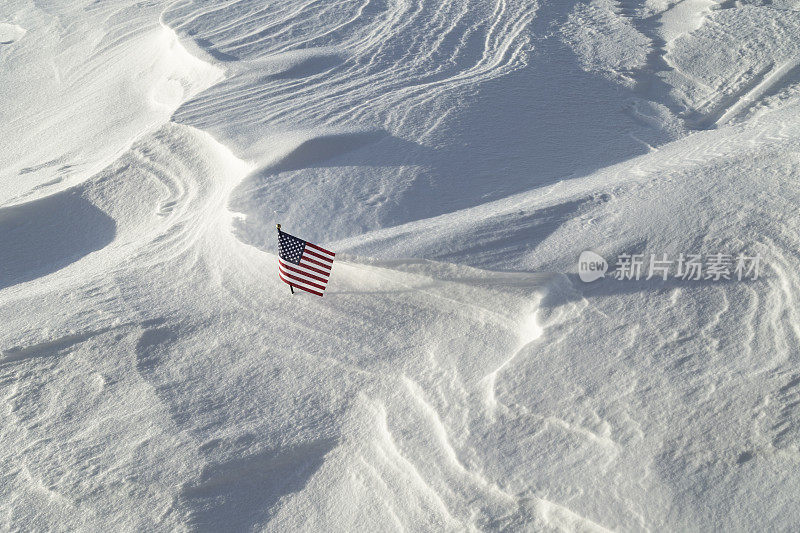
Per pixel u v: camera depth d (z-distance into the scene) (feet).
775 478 16.24
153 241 33.35
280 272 26.99
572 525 16.62
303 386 23.22
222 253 30.60
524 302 24.34
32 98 65.00
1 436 22.98
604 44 52.16
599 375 20.03
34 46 77.25
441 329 24.52
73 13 83.46
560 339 21.71
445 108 41.37
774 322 20.31
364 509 19.02
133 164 40.57
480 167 35.73
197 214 34.96
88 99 59.26
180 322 26.84
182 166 40.01
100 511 20.10
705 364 19.53
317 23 59.16
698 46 51.03
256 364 24.43
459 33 55.11
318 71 49.78
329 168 35.70
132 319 27.09
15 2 93.56
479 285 25.22
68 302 28.94
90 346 26.11
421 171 34.83
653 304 22.21
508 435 19.10
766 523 15.37
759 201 25.44
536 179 34.91
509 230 27.20
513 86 44.86
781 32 51.31
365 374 23.22
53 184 42.42
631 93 45.52
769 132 34.45
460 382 21.63
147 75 58.59
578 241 25.84
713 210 25.52
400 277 26.50
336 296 27.04
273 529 19.25
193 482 20.33
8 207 37.19
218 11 64.13
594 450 17.93
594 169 36.09
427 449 19.61
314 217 31.55
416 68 48.91
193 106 45.01
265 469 20.80
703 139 37.70
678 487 16.48
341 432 21.35
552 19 57.16
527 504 17.35
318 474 20.47
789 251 22.74
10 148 54.95
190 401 23.24
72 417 23.31
